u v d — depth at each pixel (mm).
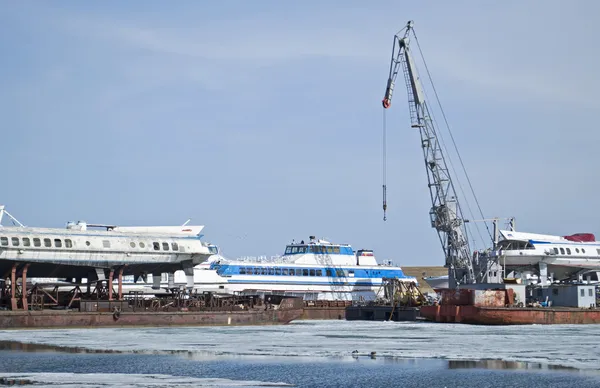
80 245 167375
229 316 180250
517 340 148875
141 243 174500
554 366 112000
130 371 106500
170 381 98125
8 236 160625
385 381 99500
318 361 116875
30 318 160625
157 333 158750
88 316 165750
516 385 96750
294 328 179250
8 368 108625
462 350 130750
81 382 96938
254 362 115438
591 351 129375
